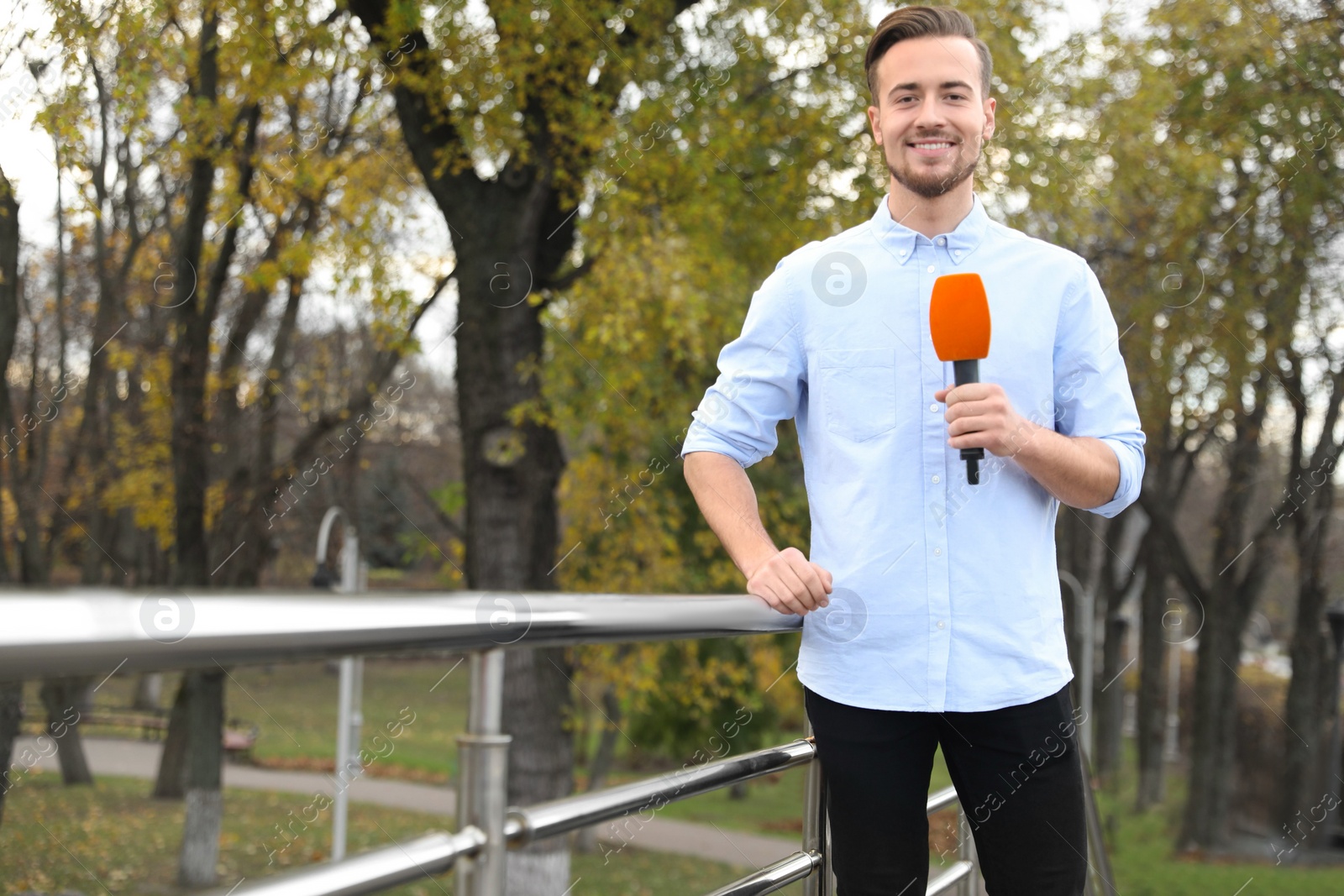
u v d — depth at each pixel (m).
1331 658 8.77
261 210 7.66
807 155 7.31
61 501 8.52
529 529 7.55
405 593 0.70
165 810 8.31
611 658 8.01
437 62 6.88
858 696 1.27
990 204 6.76
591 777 11.93
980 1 6.50
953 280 1.19
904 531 1.27
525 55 6.77
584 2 6.95
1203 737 8.94
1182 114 7.49
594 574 8.07
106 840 7.49
